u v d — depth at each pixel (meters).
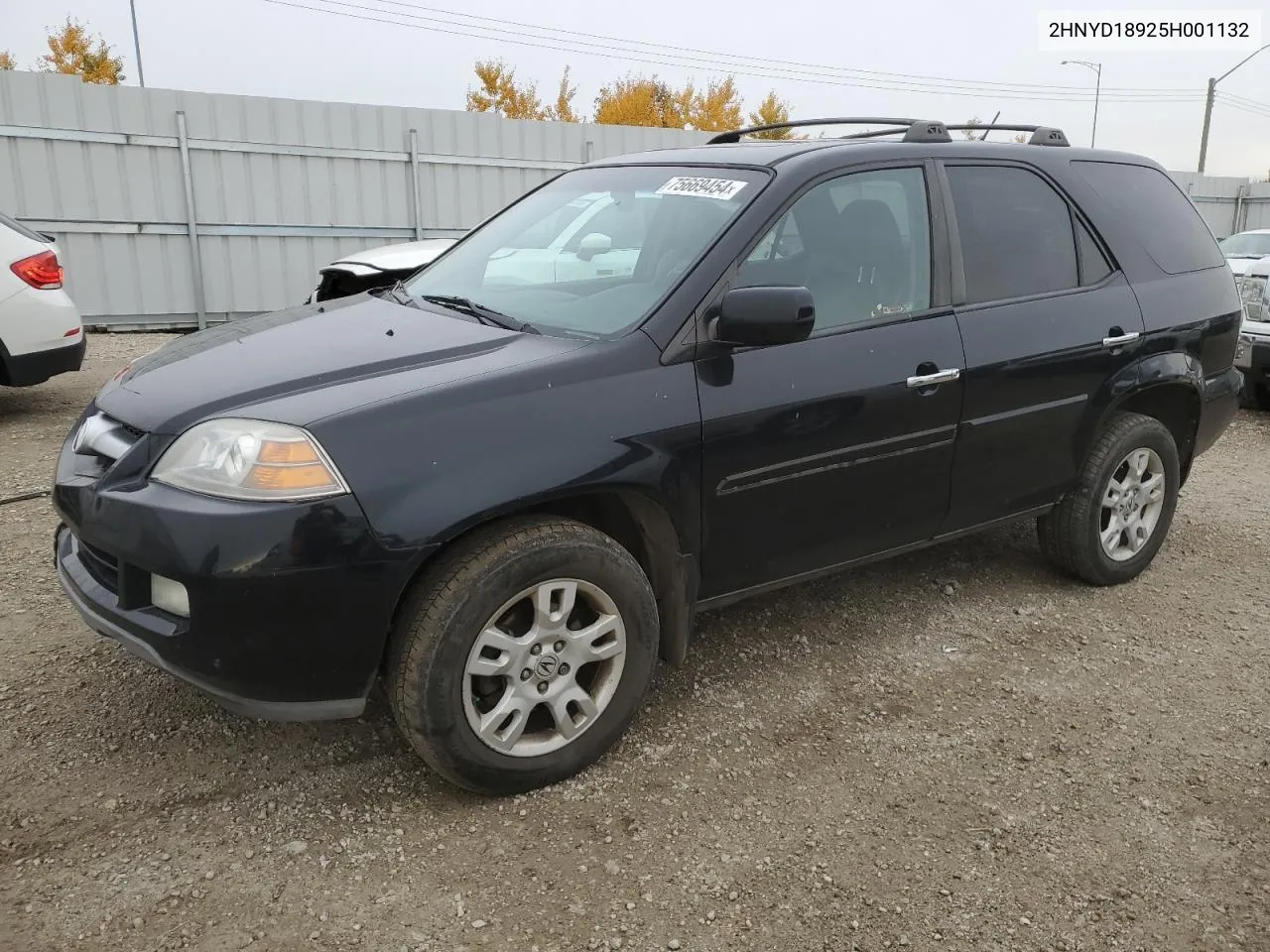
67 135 11.15
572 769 2.84
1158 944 2.30
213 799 2.72
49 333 6.58
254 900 2.34
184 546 2.35
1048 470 3.88
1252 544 4.99
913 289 3.43
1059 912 2.39
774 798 2.80
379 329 3.10
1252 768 3.01
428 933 2.26
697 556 2.99
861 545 3.44
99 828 2.57
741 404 2.95
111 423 2.77
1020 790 2.87
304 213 12.72
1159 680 3.54
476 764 2.65
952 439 3.49
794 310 2.77
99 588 2.71
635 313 2.96
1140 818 2.75
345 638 2.45
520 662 2.68
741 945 2.25
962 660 3.65
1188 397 4.37
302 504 2.36
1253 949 2.29
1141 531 4.36
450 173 13.61
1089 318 3.86
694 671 3.51
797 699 3.35
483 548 2.58
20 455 6.00
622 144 14.98
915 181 3.53
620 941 2.25
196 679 2.46
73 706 3.14
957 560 4.64
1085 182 4.09
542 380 2.68
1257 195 23.06
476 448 2.54
